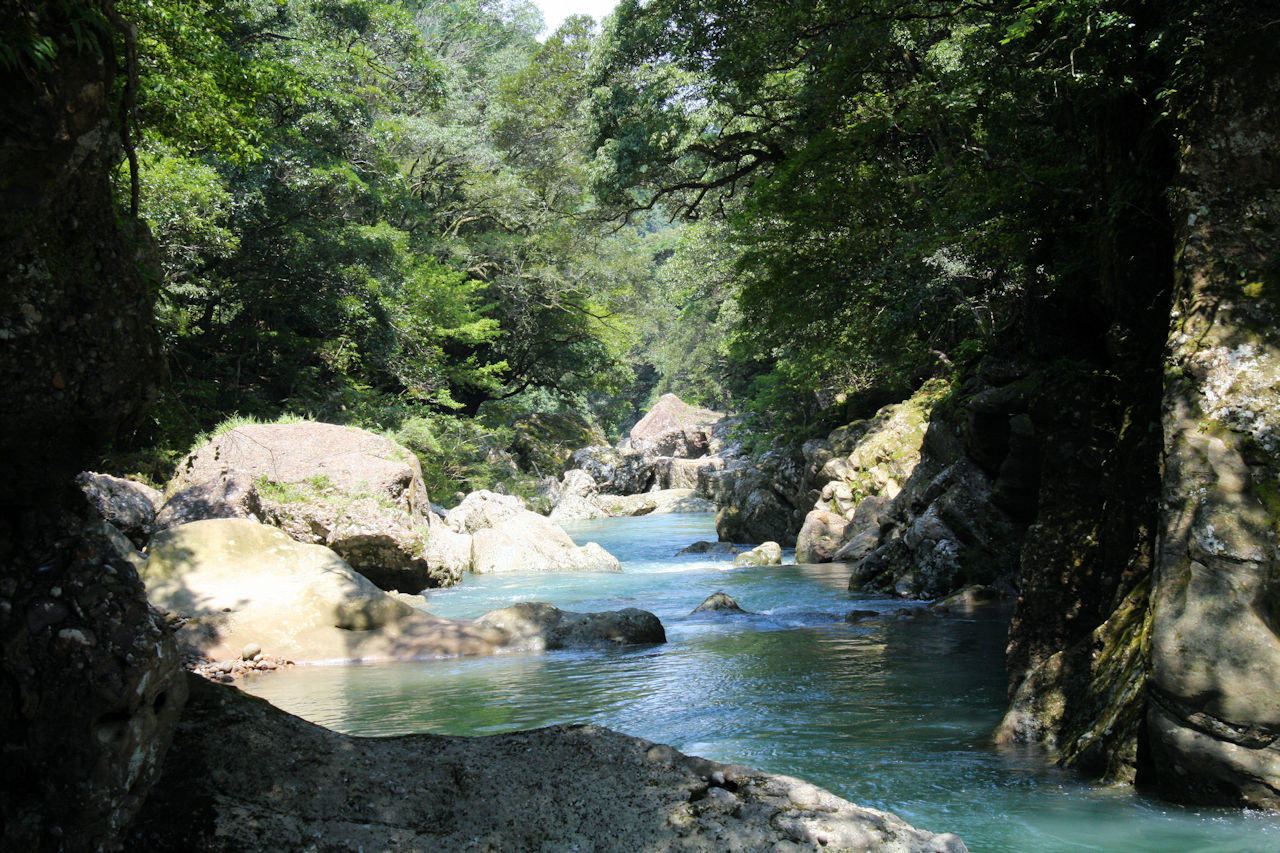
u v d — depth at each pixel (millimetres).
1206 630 4324
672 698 7242
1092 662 5508
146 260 2812
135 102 2744
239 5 21922
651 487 42812
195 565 10148
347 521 14500
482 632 9852
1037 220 8594
